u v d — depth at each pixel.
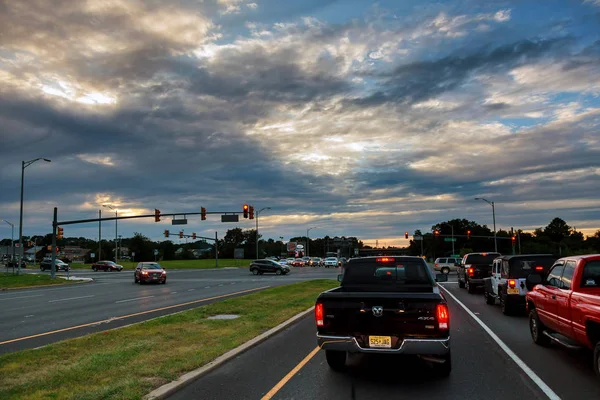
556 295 8.77
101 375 7.39
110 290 30.78
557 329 8.89
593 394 6.70
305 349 10.06
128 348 9.47
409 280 9.36
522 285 15.06
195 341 10.37
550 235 147.00
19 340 11.61
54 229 44.19
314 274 53.16
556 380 7.46
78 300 23.47
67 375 7.34
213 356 8.88
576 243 117.44
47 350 9.33
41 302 22.80
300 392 6.90
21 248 48.53
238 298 20.34
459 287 28.66
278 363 8.75
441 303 7.13
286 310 16.23
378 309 7.29
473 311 16.77
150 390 6.71
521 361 8.79
